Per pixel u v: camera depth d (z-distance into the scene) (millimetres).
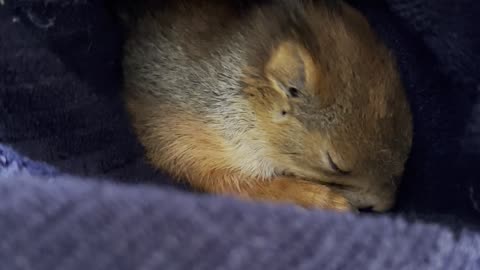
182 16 119
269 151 113
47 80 99
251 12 115
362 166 105
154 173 115
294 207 52
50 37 100
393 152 105
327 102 104
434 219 98
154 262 45
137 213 46
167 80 117
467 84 107
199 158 117
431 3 109
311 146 108
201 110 115
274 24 111
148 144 118
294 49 104
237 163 116
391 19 117
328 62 104
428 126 112
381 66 106
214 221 48
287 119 108
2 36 94
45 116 99
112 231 45
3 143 95
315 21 109
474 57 105
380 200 107
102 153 105
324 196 110
